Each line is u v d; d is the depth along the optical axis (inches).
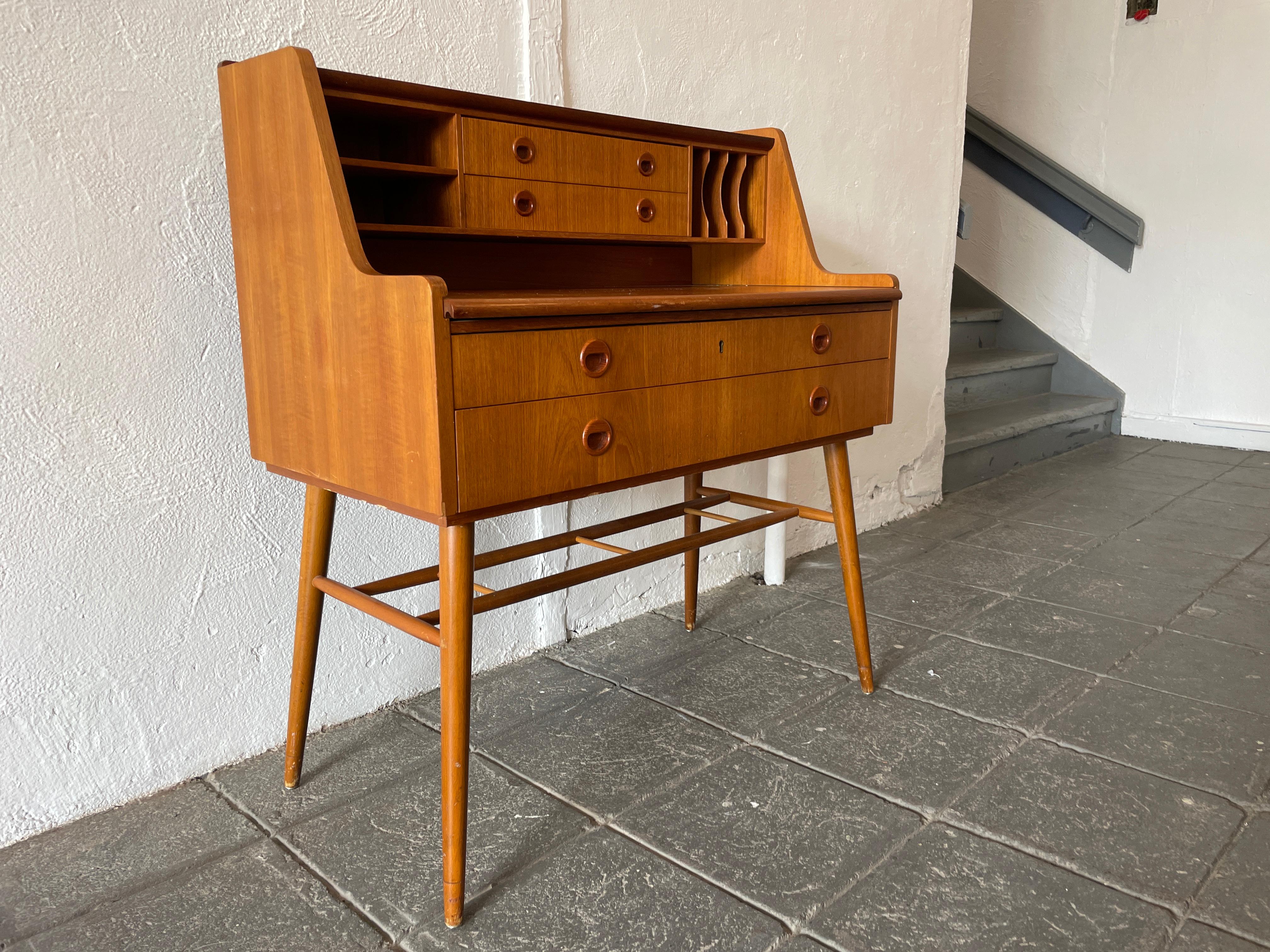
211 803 56.9
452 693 45.2
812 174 96.1
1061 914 45.8
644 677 74.5
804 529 105.5
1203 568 98.0
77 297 51.1
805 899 47.4
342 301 45.7
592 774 59.9
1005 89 172.2
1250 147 147.5
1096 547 105.8
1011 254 176.2
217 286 56.4
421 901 47.8
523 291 64.4
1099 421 164.4
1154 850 50.8
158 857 51.6
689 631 84.4
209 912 47.1
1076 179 163.5
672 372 51.9
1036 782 58.0
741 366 56.1
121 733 56.2
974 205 179.2
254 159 50.4
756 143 72.1
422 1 62.6
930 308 116.7
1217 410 158.2
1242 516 116.3
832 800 56.4
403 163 57.9
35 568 51.6
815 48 93.7
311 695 61.1
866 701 69.7
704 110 83.7
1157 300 161.0
